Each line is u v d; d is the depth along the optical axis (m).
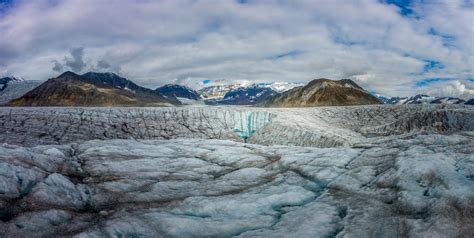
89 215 20.31
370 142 47.62
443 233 16.06
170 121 114.19
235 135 110.12
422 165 23.81
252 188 27.03
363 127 107.75
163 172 32.56
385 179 24.39
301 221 19.53
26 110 104.75
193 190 26.83
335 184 26.00
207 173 33.22
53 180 24.16
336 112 132.75
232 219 20.56
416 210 18.98
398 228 17.36
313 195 24.64
